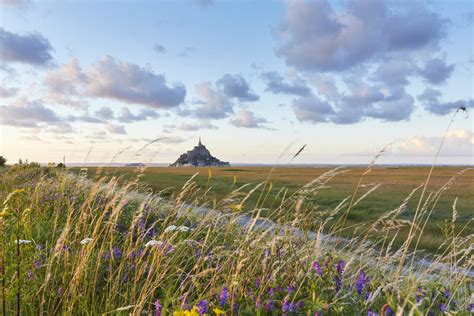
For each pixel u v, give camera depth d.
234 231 6.10
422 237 11.56
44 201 8.77
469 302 3.98
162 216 7.70
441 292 4.03
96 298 4.54
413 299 3.55
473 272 5.49
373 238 6.67
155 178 47.53
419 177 65.12
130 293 4.55
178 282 5.00
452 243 5.14
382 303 3.73
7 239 4.86
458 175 4.80
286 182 43.16
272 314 3.54
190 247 5.98
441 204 23.00
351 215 17.75
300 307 3.47
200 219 6.80
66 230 4.83
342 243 5.79
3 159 42.75
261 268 4.15
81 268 4.37
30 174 14.75
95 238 4.91
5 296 3.88
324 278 3.97
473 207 21.47
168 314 3.72
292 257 4.29
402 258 4.38
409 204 22.72
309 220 4.75
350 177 60.56
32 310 4.02
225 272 4.51
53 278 4.53
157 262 4.64
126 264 5.16
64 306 4.15
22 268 4.54
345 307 3.55
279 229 4.68
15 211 4.00
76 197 8.46
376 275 4.60
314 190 4.79
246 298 3.74
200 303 3.37
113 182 6.11
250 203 12.14
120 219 7.36
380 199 25.53
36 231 6.50
